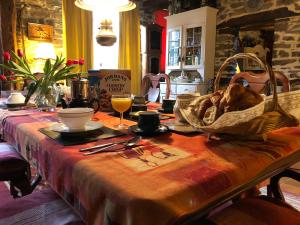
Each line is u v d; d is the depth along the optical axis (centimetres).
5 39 379
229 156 71
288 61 382
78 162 67
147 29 559
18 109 158
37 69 420
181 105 104
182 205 49
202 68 460
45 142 85
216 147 80
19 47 408
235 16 444
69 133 90
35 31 420
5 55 178
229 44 459
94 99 144
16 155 136
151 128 95
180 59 489
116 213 50
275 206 87
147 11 563
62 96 179
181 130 99
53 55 424
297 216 82
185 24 479
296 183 213
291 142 86
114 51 523
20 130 107
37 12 423
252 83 178
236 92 79
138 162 66
